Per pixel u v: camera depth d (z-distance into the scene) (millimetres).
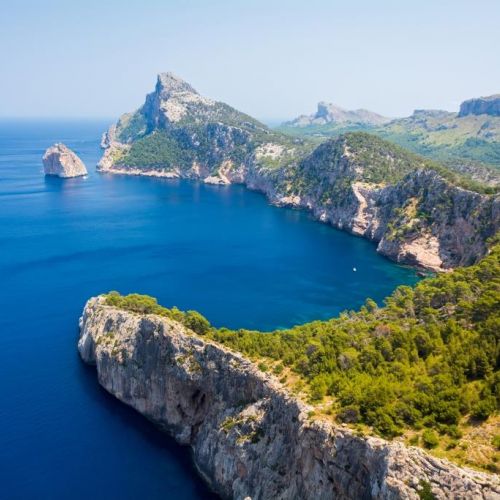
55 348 130625
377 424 62750
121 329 112562
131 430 98875
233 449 82875
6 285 177750
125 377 106125
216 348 93625
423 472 53875
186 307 162250
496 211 194750
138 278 189375
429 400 63312
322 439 65375
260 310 161000
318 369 80812
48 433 96750
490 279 114188
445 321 92688
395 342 83938
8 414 102188
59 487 83062
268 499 74062
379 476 57188
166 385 98438
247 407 85375
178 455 92875
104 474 86625
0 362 122938
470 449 55438
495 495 49656
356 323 105125
